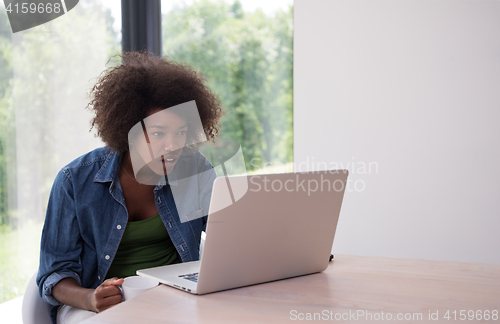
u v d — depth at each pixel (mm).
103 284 921
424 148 2258
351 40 2385
